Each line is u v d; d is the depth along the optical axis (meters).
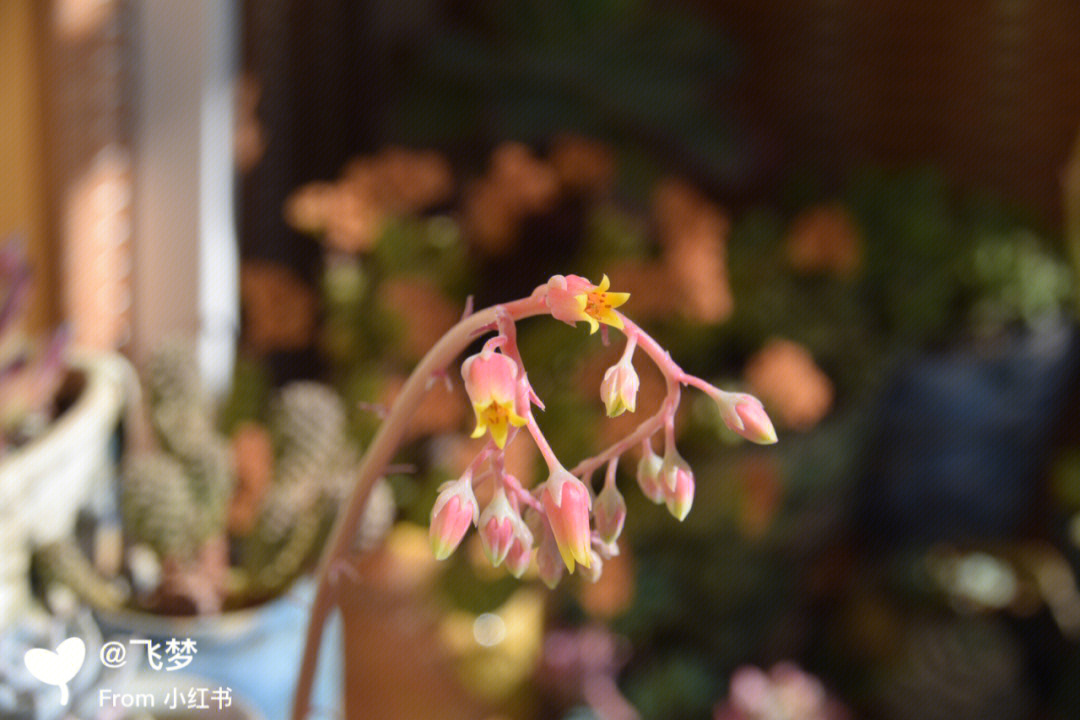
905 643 0.92
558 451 0.67
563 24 1.04
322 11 0.87
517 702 0.70
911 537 1.00
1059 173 1.11
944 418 0.95
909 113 1.13
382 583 0.61
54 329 0.58
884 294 0.98
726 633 0.84
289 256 0.82
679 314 0.79
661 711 0.80
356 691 0.62
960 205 1.13
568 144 0.84
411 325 0.68
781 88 1.15
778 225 1.02
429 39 1.02
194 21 0.62
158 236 0.63
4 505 0.44
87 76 0.57
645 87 1.01
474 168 1.03
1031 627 0.94
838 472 0.87
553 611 0.74
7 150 0.56
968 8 1.09
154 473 0.47
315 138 0.87
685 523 0.78
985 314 0.98
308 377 0.82
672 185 0.80
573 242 0.89
